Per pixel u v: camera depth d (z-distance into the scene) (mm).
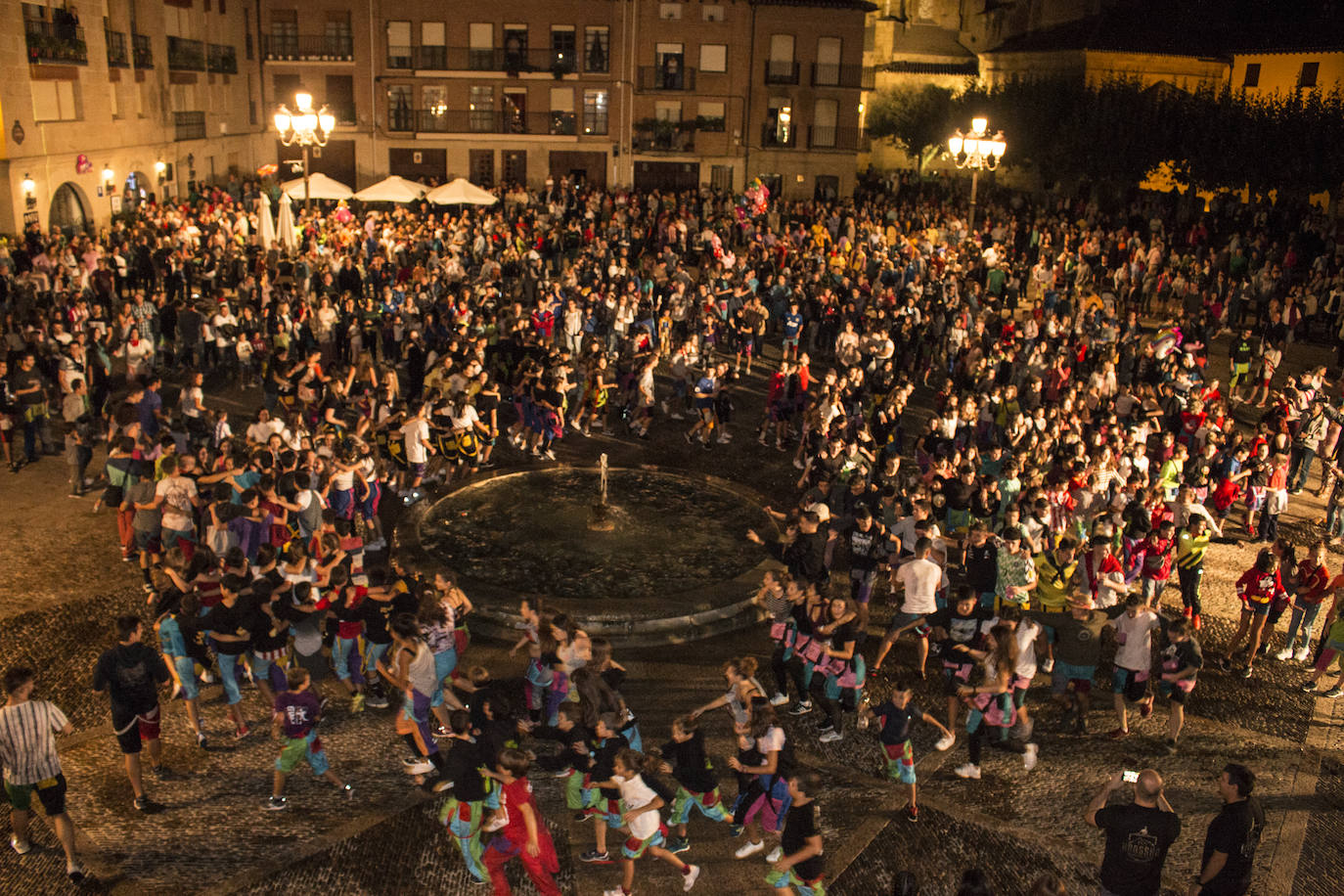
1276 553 13266
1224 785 8344
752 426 22078
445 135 49281
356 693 11594
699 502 17516
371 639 11312
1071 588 12906
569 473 18562
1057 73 54000
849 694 11383
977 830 9977
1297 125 39000
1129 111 43062
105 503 15555
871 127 59750
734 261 33625
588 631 13203
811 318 27594
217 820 9594
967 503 15297
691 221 39312
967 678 11227
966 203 44656
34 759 8469
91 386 19344
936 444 17844
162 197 38375
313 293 26906
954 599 11414
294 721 9430
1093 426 19875
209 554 11414
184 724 11117
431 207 44438
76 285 24578
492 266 29266
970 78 59000
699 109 50719
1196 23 55344
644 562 15086
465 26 48312
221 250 29688
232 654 10555
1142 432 17578
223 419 16422
